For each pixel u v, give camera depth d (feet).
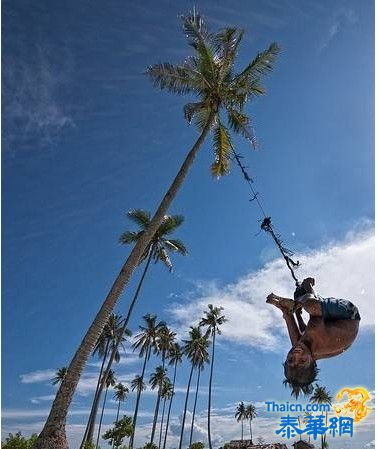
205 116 62.75
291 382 7.61
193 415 186.50
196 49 60.34
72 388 42.52
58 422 40.96
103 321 45.44
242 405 234.99
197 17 59.41
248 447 57.72
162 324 176.14
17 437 75.87
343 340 7.84
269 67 62.03
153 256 107.55
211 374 177.99
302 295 8.52
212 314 187.32
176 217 106.01
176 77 60.75
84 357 43.70
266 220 11.89
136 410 168.66
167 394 213.46
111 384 207.82
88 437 105.60
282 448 55.88
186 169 55.36
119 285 47.29
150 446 168.14
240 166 16.08
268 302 8.81
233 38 60.95
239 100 61.52
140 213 105.81
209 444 169.07
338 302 8.16
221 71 61.11
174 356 214.48
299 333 8.48
